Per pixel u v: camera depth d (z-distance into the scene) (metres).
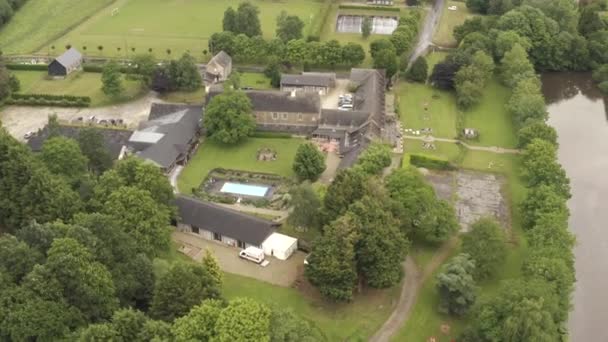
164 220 137.50
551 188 150.75
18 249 106.38
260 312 99.75
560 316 114.06
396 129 198.62
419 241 148.62
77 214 124.81
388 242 124.88
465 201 164.50
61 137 156.50
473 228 137.12
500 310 111.56
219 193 168.75
